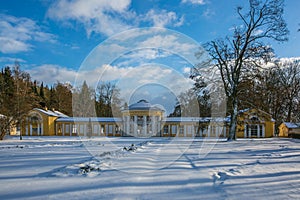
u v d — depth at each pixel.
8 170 6.93
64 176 5.95
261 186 5.09
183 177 5.89
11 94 31.16
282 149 14.02
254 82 21.75
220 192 4.65
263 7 20.77
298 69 35.25
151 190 4.77
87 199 4.23
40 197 4.36
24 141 23.34
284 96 32.22
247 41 21.47
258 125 33.34
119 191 4.69
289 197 4.34
